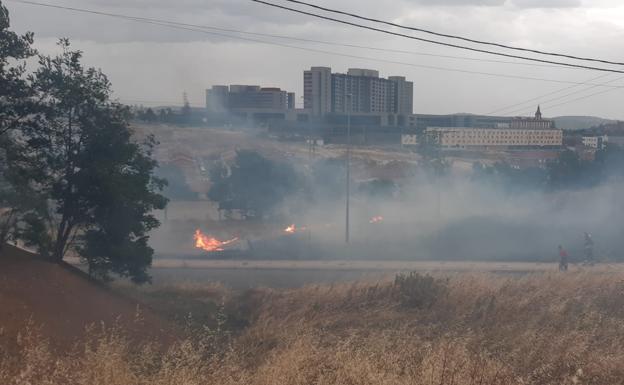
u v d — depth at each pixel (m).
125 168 20.92
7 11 17.12
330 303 18.56
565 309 14.28
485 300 16.89
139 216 20.84
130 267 20.83
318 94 148.25
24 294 11.25
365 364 7.74
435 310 16.91
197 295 22.55
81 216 19.86
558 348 9.92
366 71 159.88
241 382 7.48
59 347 9.20
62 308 11.54
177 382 7.09
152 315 14.80
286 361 7.91
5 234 16.62
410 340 10.91
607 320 12.69
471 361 8.38
